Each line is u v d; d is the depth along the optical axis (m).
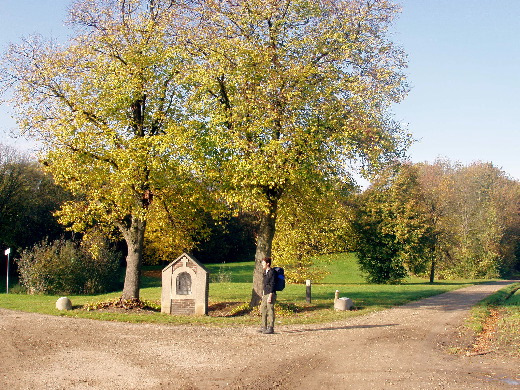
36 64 17.58
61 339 12.33
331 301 21.69
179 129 16.55
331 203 19.92
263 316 13.78
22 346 11.46
